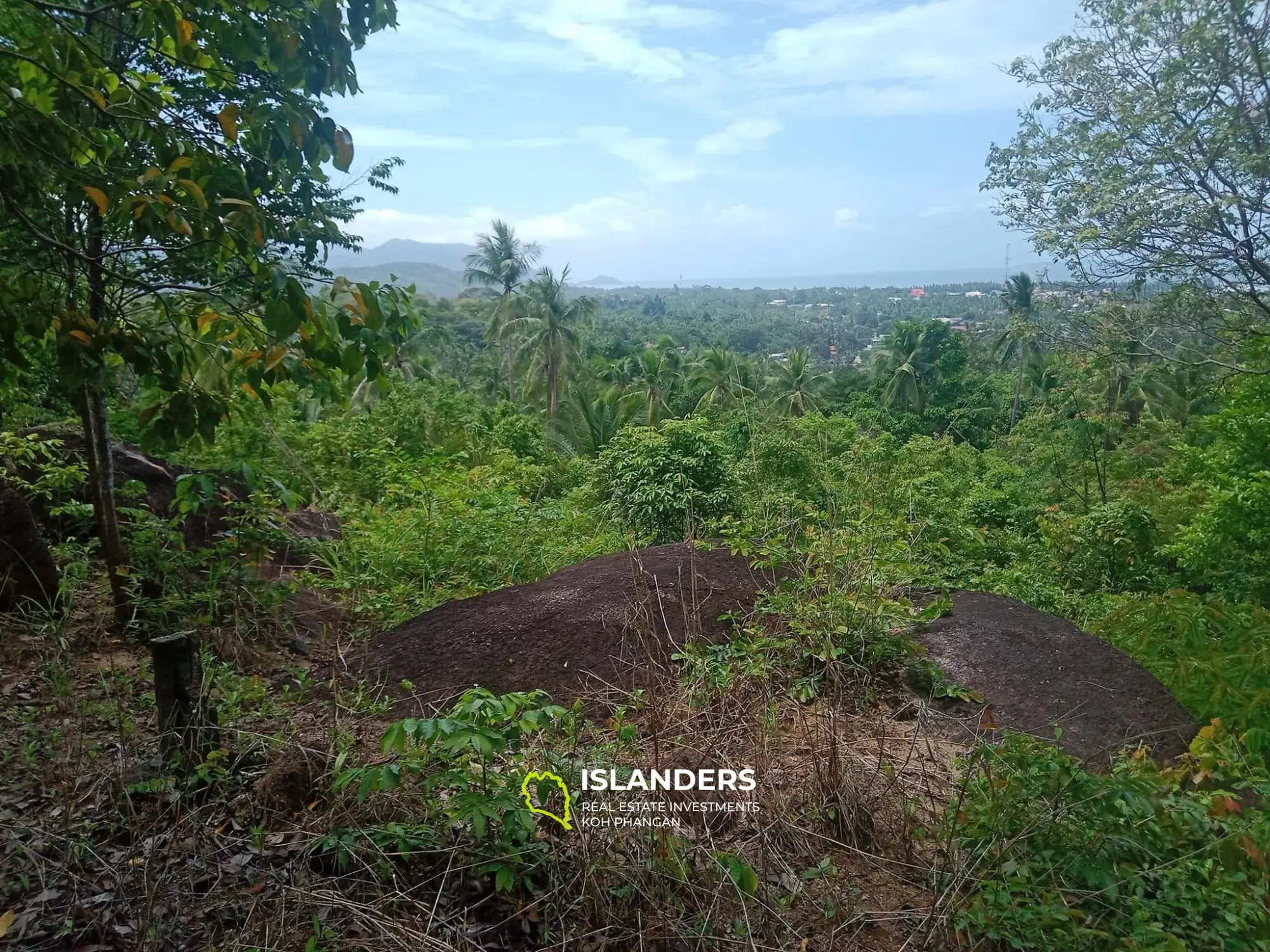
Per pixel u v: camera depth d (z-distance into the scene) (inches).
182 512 177.2
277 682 167.2
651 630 158.6
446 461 442.6
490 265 1395.2
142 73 129.3
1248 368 382.0
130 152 133.6
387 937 91.0
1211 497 390.9
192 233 104.3
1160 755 153.3
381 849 103.2
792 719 149.8
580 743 132.9
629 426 457.7
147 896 91.1
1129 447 727.1
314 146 125.3
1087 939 93.4
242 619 180.5
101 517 170.9
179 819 103.0
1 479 182.5
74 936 90.2
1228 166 279.6
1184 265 309.7
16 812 110.4
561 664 169.2
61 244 108.9
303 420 512.7
